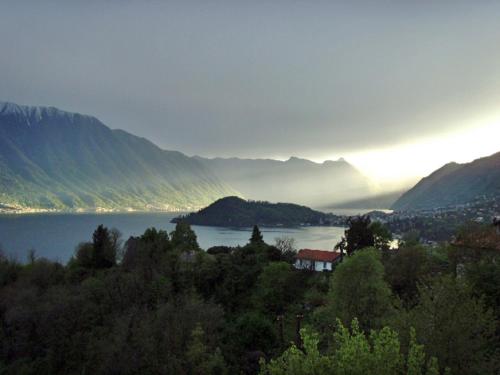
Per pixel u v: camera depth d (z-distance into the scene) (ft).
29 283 277.03
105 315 223.51
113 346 162.09
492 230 205.16
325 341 144.56
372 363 64.44
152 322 179.83
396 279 210.79
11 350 212.43
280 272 252.42
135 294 241.35
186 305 193.36
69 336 208.74
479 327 85.61
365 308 155.33
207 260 300.81
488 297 114.11
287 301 242.78
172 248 334.65
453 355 81.00
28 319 220.02
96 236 335.88
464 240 191.52
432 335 83.30
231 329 184.14
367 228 322.14
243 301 259.60
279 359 71.82
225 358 165.07
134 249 317.01
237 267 287.48
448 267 207.92
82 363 190.39
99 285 252.62
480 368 79.51
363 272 162.71
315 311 179.22
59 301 225.35
